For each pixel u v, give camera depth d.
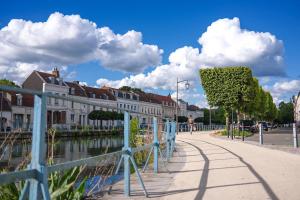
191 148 19.95
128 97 106.81
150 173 10.09
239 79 40.72
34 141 3.46
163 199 6.56
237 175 9.15
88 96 88.81
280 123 150.50
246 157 13.86
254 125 55.50
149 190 7.46
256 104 57.22
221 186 7.68
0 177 2.91
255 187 7.45
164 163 11.14
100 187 7.42
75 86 86.19
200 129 66.75
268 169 10.20
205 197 6.63
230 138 32.50
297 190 7.10
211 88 41.56
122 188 7.68
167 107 129.12
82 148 12.47
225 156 14.54
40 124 3.46
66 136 6.04
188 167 11.39
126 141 6.86
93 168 7.62
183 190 7.39
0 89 3.01
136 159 14.26
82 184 6.36
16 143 4.76
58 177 5.89
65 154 11.77
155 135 10.33
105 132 8.09
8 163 5.02
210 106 42.09
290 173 9.38
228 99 40.69
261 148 19.03
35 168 3.41
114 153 6.11
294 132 18.06
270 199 6.34
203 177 9.05
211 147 20.39
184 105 143.50
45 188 3.40
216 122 122.44
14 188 5.29
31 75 75.94
